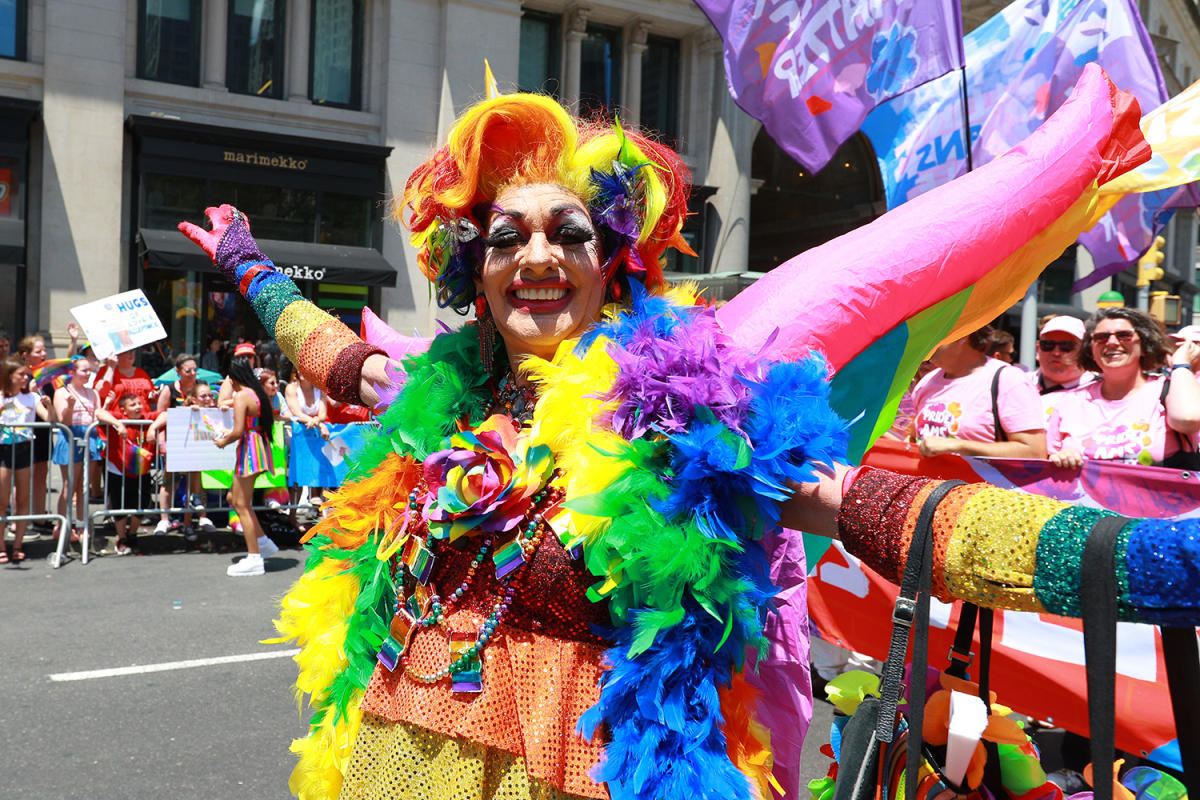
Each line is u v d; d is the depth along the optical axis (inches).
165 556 286.2
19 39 514.0
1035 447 157.2
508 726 53.0
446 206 58.0
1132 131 75.7
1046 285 764.0
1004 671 114.6
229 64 573.9
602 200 57.3
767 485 48.8
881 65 170.9
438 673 54.5
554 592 53.3
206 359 564.1
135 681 172.6
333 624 65.3
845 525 46.4
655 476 52.0
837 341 65.7
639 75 662.5
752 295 69.3
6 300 521.0
